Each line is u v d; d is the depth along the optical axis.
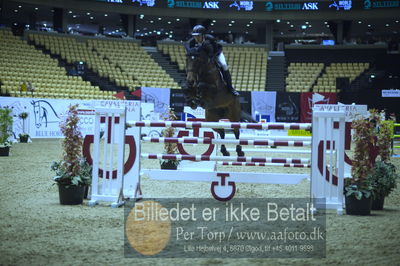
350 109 6.97
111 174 6.53
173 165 9.78
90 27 41.06
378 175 6.23
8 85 23.64
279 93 25.58
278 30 39.25
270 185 8.75
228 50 33.25
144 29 40.53
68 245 4.12
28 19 36.88
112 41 32.31
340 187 6.08
